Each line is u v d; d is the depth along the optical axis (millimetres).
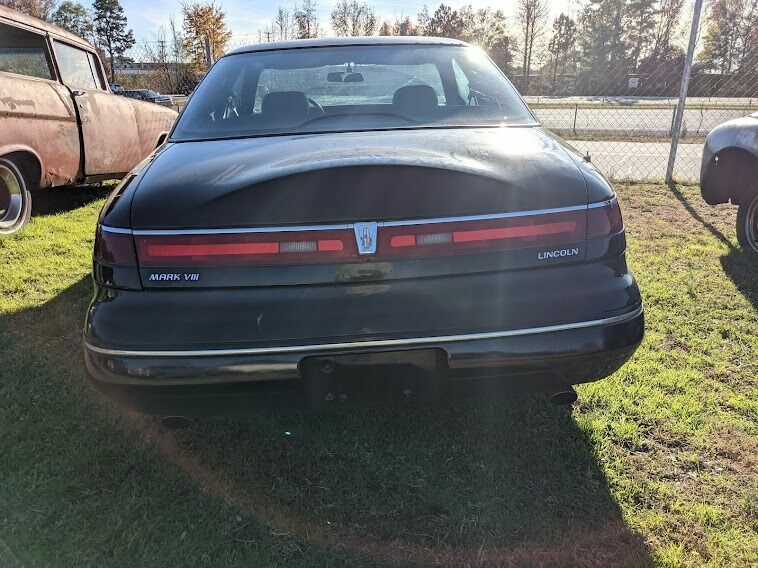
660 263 4336
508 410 2494
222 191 1700
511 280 1757
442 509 1948
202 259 1686
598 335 1756
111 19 50719
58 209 5992
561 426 2383
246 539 1817
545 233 1770
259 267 1693
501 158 1873
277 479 2088
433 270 1729
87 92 5582
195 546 1782
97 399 2551
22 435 2287
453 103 2520
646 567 1716
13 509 1909
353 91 2539
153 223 1692
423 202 1711
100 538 1797
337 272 1701
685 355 2959
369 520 1903
